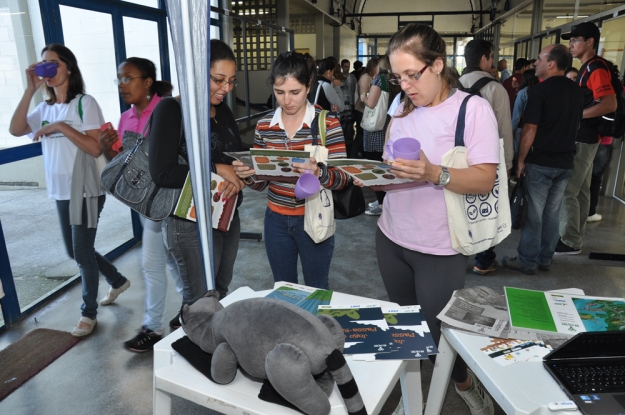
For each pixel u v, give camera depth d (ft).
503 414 6.12
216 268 6.34
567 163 9.96
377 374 3.72
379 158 13.78
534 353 3.86
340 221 14.89
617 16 15.58
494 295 4.78
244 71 20.15
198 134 4.01
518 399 3.36
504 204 5.00
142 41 12.41
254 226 14.17
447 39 60.18
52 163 8.11
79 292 10.00
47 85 8.05
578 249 11.95
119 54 11.41
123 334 8.31
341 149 5.98
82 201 7.92
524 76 13.85
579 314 4.35
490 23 42.93
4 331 8.52
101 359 7.59
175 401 6.52
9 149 8.23
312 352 3.11
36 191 11.78
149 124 5.87
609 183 17.46
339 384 3.17
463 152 4.61
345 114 20.07
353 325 4.29
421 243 5.05
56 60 7.73
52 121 8.15
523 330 4.14
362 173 4.68
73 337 8.18
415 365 4.42
